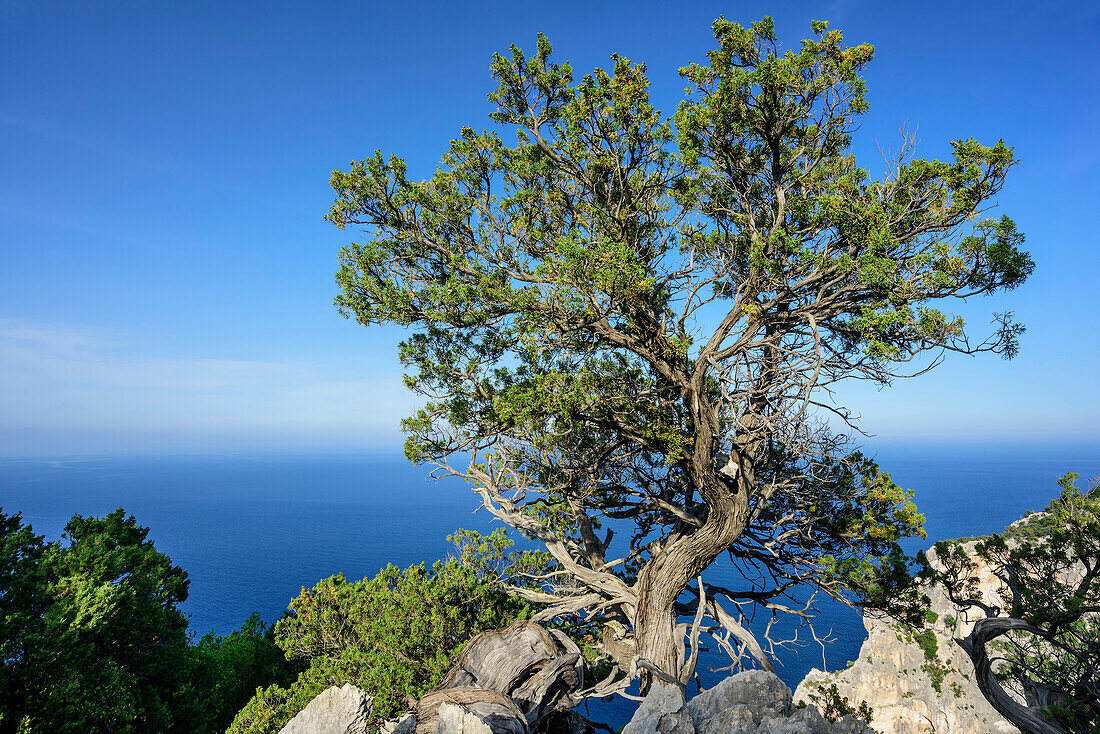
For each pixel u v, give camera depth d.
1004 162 10.80
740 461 14.44
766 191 14.60
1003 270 10.71
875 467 15.79
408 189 14.88
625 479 17.44
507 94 15.11
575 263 11.84
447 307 14.06
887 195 12.18
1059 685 9.87
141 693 18.27
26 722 13.37
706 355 13.41
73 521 22.47
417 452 15.97
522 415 13.02
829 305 12.95
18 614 14.79
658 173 14.85
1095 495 10.12
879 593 13.31
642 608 15.42
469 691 11.09
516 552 20.62
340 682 16.28
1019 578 10.53
